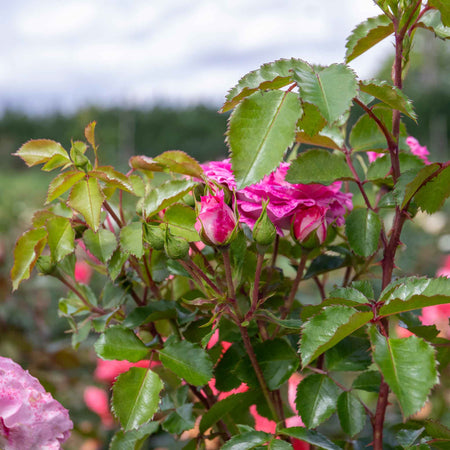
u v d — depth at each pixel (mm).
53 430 554
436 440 542
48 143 586
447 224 2080
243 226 604
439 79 12680
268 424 690
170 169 577
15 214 3018
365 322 498
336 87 498
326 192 577
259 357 585
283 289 629
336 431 823
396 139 570
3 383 547
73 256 640
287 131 504
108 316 610
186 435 821
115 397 548
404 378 479
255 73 532
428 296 485
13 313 1494
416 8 543
